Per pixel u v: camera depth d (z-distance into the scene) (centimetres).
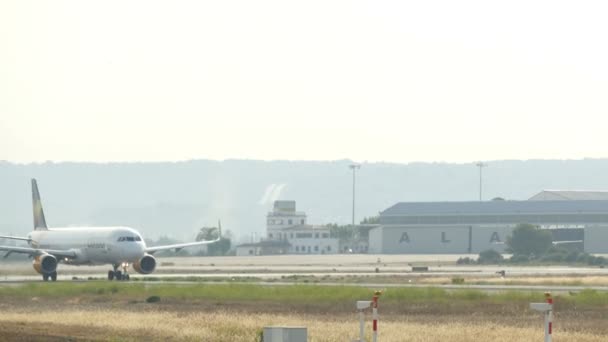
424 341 19500
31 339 19425
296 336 15762
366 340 19375
